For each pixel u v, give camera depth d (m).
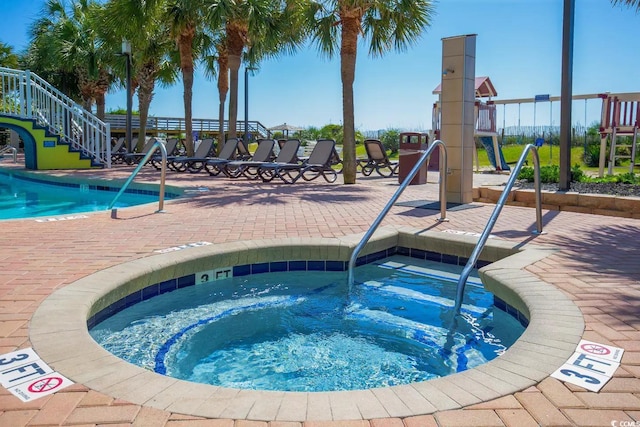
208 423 1.75
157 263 3.90
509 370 2.16
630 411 1.85
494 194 8.54
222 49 18.55
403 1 11.20
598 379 2.09
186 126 16.84
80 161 15.65
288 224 5.82
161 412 1.82
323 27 12.32
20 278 3.53
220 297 4.12
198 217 6.27
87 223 5.79
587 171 14.91
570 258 4.18
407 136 11.59
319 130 35.66
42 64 25.25
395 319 3.65
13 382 2.04
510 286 3.42
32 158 15.10
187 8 14.59
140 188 11.00
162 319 3.63
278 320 3.62
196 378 2.70
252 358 2.96
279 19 14.81
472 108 7.73
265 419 1.78
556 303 3.05
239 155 16.20
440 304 3.98
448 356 3.03
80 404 1.88
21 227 5.50
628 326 2.68
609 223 6.04
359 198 8.52
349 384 2.65
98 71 22.62
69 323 2.67
